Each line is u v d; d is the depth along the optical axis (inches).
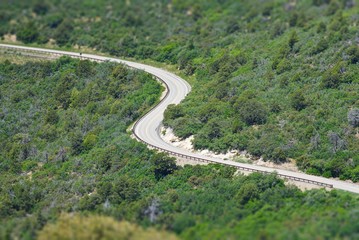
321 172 5787.4
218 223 4901.6
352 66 6825.8
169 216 5059.1
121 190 5713.6
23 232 5118.1
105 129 6934.1
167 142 6540.4
